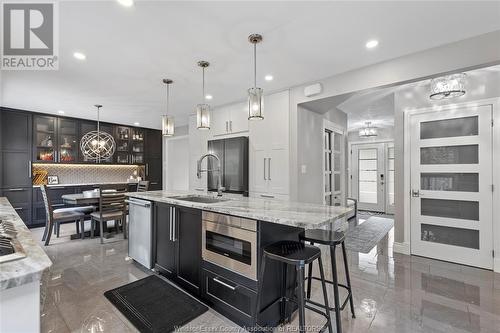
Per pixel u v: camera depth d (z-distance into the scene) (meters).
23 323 0.83
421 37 2.27
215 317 1.99
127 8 1.85
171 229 2.49
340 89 3.11
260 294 1.73
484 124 3.00
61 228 4.86
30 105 4.52
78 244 3.84
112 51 2.51
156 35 2.23
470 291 2.42
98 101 4.29
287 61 2.76
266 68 2.95
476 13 1.93
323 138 4.30
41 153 5.15
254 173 4.00
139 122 6.17
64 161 5.39
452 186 3.22
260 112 2.30
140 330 1.83
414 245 3.46
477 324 1.90
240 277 1.88
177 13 1.92
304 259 1.51
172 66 2.88
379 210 7.16
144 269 2.90
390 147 7.04
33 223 4.94
